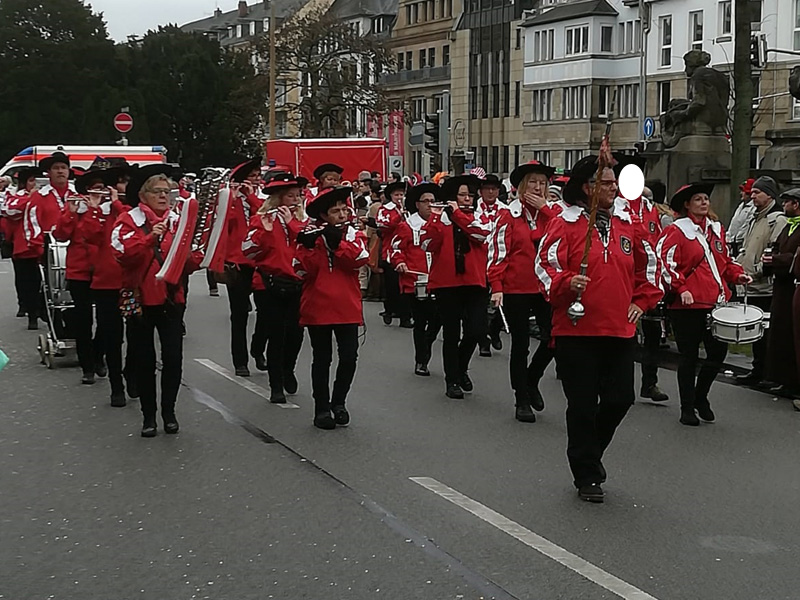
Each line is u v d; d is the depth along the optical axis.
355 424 9.83
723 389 11.85
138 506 7.29
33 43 74.00
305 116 64.25
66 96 74.00
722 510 7.25
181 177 12.13
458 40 77.56
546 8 67.62
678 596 5.68
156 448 8.88
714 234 10.12
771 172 18.92
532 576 5.96
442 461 8.48
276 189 10.55
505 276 10.02
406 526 6.83
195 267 9.34
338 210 9.46
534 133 67.38
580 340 7.43
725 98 21.00
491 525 6.86
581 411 7.41
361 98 63.53
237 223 12.09
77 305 11.54
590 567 6.10
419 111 83.94
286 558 6.27
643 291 7.61
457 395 11.09
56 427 9.66
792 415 10.47
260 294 12.18
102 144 69.12
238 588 5.81
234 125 70.56
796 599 5.68
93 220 10.40
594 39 62.06
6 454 8.70
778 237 11.27
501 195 18.59
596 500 7.37
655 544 6.52
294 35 63.34
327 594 5.71
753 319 9.70
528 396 10.08
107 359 10.55
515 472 8.16
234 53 74.94
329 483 7.83
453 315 11.11
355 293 9.65
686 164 20.59
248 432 9.46
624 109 61.59
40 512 7.17
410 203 13.11
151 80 71.69
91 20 76.75
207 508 7.24
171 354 9.34
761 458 8.71
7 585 5.88
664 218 14.11
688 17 55.84
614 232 7.49
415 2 85.38
